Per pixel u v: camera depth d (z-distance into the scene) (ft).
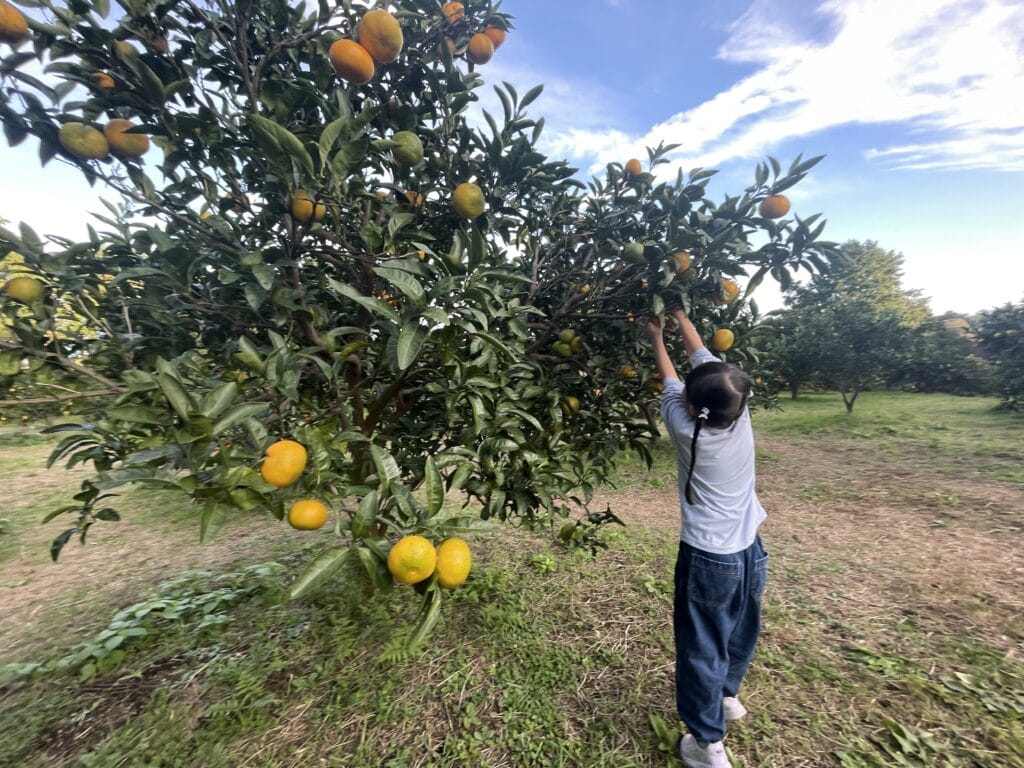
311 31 5.99
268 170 5.64
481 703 7.37
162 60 5.41
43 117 5.19
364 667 8.20
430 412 8.13
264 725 7.04
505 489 6.75
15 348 5.09
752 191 7.18
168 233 6.62
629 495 19.24
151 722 7.17
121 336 6.03
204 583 11.58
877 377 35.55
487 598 10.30
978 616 9.31
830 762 6.24
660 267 7.14
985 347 36.76
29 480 22.16
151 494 19.49
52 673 8.52
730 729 6.73
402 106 6.55
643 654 8.38
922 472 20.17
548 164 7.23
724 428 5.62
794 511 16.40
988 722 6.73
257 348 6.56
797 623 9.14
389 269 4.52
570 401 8.52
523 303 8.63
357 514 4.12
